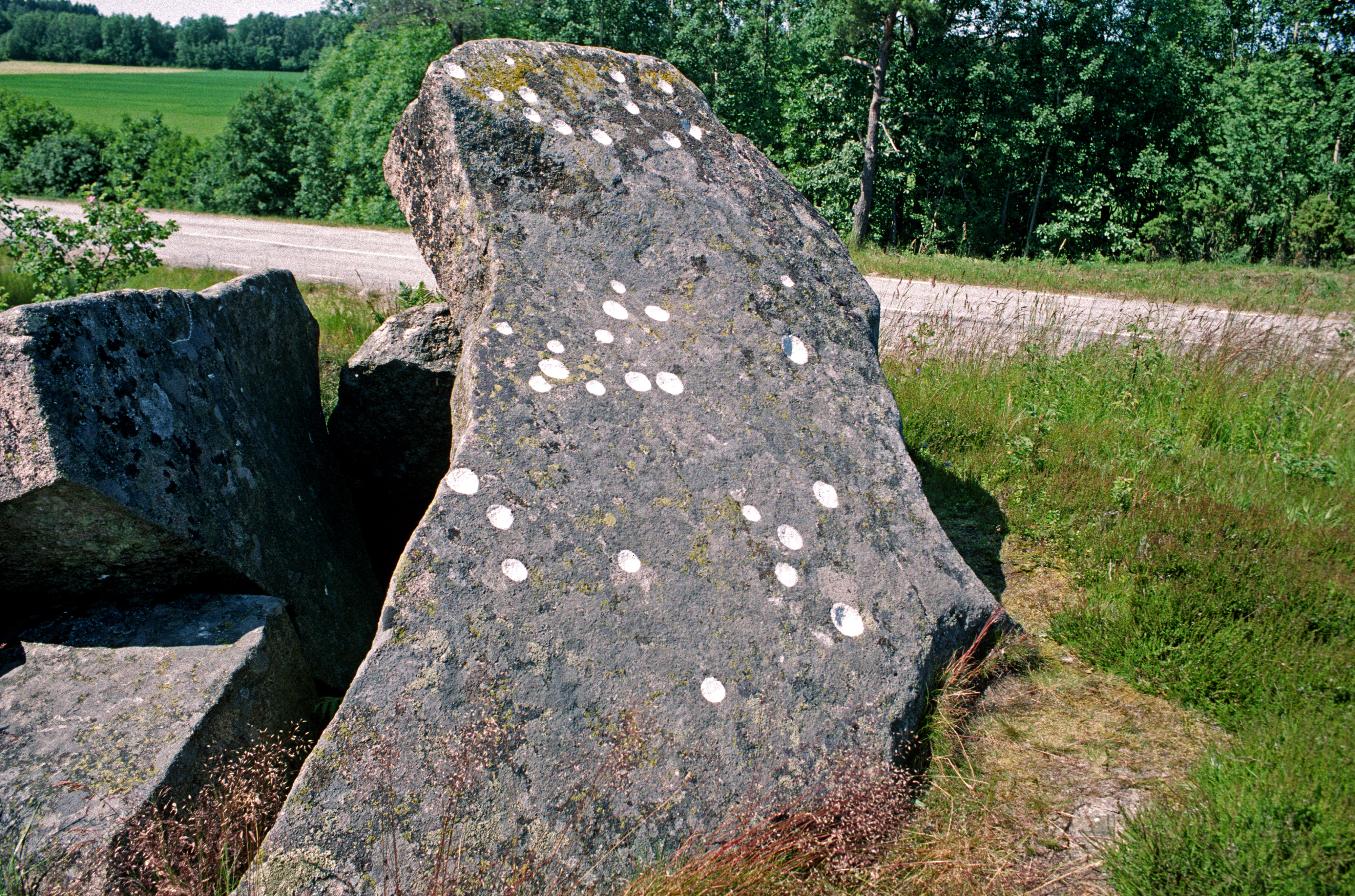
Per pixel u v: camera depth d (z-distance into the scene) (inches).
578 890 86.0
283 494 134.9
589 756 93.1
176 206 1325.0
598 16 965.2
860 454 134.5
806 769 101.2
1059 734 123.2
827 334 147.8
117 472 99.7
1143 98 919.7
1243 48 1109.7
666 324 135.6
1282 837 93.2
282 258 522.9
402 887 81.0
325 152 1259.2
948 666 123.9
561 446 113.8
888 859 98.8
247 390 137.8
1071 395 248.2
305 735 108.2
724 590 110.0
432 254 147.3
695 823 93.7
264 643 106.4
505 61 154.4
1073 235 927.0
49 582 106.0
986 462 212.1
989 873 97.8
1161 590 147.2
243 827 91.6
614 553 107.5
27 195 1203.2
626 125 156.4
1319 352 297.7
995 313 379.6
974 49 902.4
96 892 81.6
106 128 1428.4
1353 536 166.7
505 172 141.3
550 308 128.9
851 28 832.9
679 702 99.7
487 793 87.8
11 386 93.9
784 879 93.7
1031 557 175.9
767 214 159.8
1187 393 239.6
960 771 114.4
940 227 969.5
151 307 117.1
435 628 94.9
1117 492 184.2
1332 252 761.0
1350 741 108.2
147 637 104.7
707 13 976.3
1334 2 946.1
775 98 1035.3
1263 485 194.7
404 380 167.3
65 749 89.8
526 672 95.6
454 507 103.5
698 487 117.8
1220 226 834.8
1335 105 844.0
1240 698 127.5
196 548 108.0
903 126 967.6
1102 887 96.4
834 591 116.4
